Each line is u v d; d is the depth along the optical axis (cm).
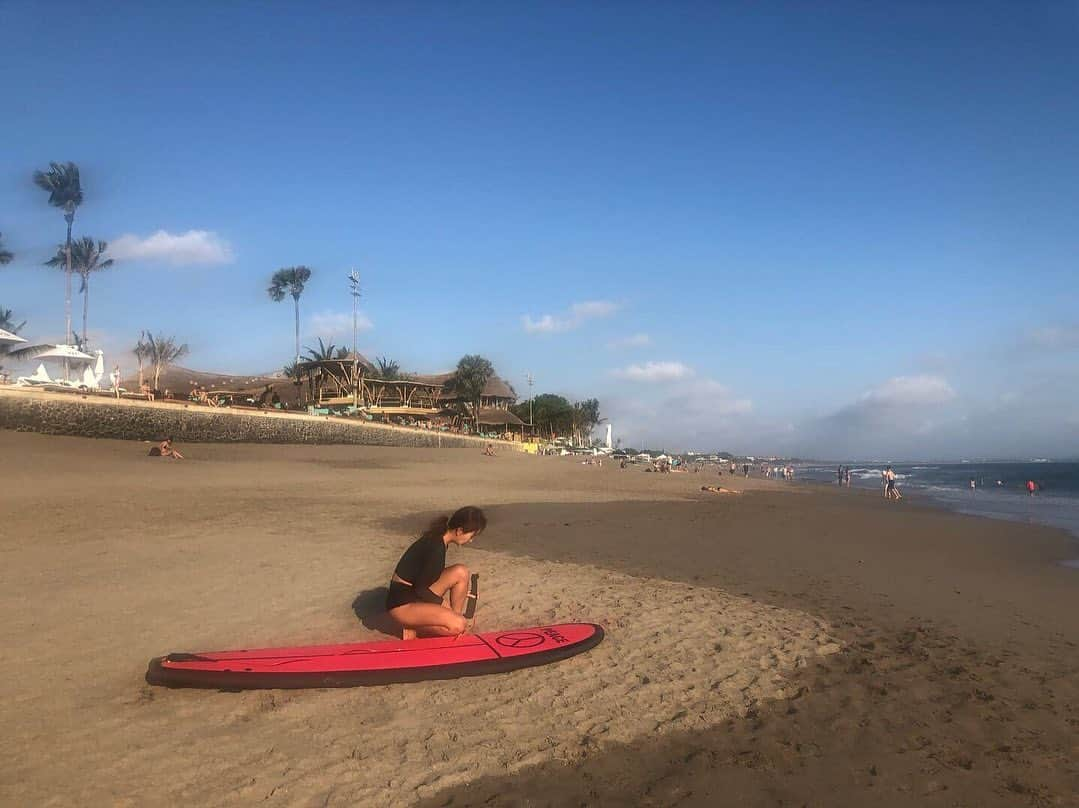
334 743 392
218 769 354
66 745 368
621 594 811
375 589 739
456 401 8706
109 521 1144
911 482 6850
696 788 361
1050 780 383
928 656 615
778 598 848
